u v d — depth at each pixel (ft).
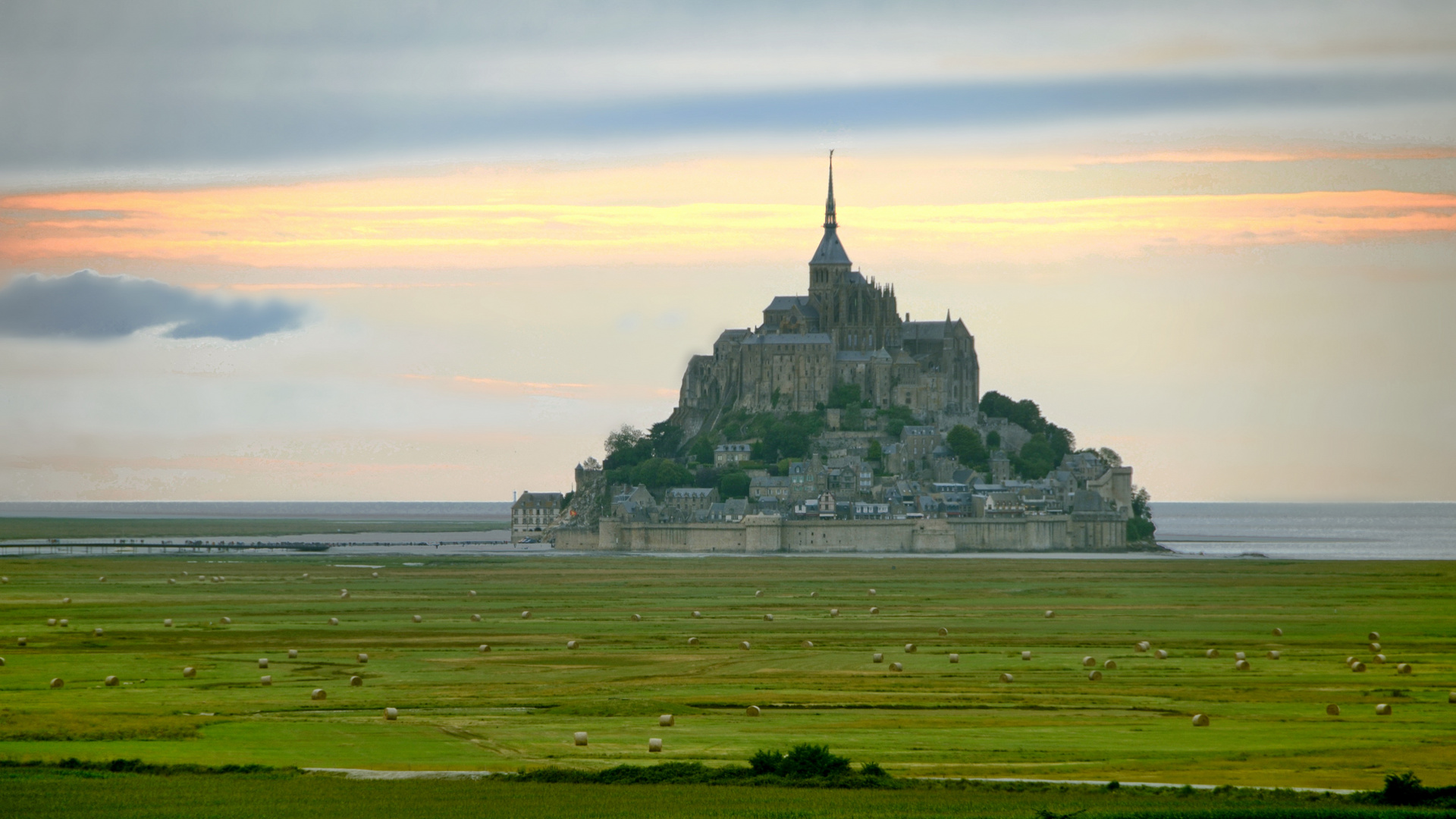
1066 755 645.92
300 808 540.93
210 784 580.71
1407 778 558.15
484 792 565.12
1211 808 533.14
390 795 560.20
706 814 529.04
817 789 572.92
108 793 563.48
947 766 621.72
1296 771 610.24
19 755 639.35
